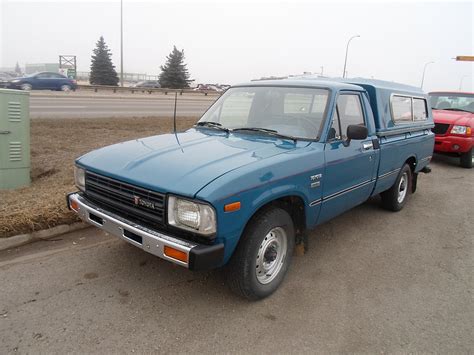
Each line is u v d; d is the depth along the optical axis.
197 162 2.99
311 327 2.98
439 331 3.00
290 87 4.13
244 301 3.28
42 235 4.19
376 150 4.57
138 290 3.35
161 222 2.77
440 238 4.99
